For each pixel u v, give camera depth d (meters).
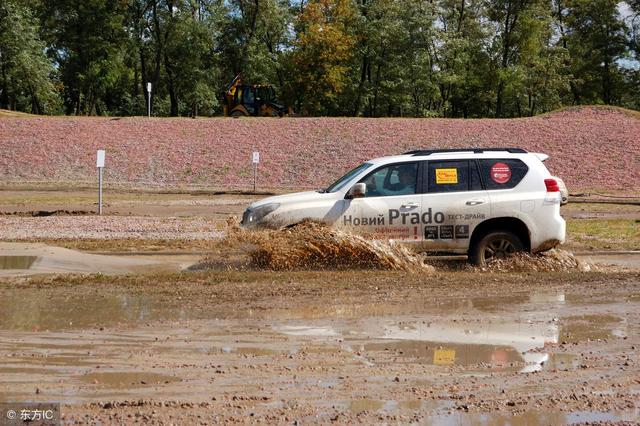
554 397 5.12
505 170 11.87
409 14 65.88
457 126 46.16
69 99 76.31
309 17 65.00
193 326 7.29
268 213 11.64
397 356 6.16
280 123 47.09
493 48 69.50
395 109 71.88
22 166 39.78
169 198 31.73
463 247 11.70
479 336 6.92
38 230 17.84
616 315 7.94
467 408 4.88
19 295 9.08
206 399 5.02
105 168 39.84
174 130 45.50
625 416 4.75
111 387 5.25
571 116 50.06
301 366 5.84
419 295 9.16
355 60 68.12
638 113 51.09
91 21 66.94
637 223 20.45
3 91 65.44
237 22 68.75
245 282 10.07
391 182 11.81
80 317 7.73
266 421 4.61
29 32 63.03
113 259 12.82
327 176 39.12
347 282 10.09
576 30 74.50
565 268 11.69
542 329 7.23
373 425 4.56
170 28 67.19
